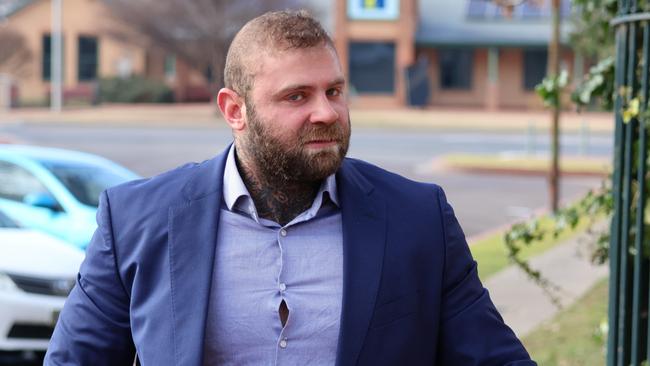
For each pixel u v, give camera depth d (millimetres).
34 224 9625
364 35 49031
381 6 48938
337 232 2531
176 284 2455
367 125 38594
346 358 2400
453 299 2584
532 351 7168
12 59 50719
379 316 2436
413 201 2578
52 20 51344
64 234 9445
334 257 2502
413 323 2482
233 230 2518
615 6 5617
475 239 13789
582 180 23266
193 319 2418
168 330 2428
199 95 51188
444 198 2637
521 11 50625
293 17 2459
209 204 2527
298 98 2404
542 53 50969
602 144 32469
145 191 2594
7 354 7266
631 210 4496
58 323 2629
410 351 2480
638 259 4355
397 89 49344
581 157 27625
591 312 8438
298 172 2422
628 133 4418
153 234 2508
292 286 2469
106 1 42562
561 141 33531
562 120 42594
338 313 2455
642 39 4477
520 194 20172
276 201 2521
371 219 2514
